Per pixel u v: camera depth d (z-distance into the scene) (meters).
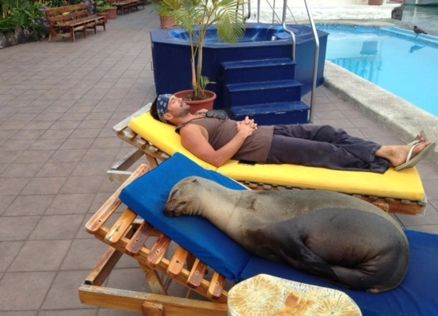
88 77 7.44
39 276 2.61
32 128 5.11
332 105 5.76
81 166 4.08
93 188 3.66
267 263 2.00
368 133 4.76
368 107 5.26
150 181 2.20
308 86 6.28
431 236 2.21
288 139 3.07
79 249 2.86
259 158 3.05
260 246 1.99
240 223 2.02
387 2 15.64
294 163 3.04
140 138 3.19
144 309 2.01
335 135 3.15
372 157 2.95
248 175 2.89
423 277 1.90
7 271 2.65
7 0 10.95
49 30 11.20
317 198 2.02
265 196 2.11
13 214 3.28
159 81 5.93
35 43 10.88
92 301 2.06
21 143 4.67
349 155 2.98
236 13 4.81
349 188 2.75
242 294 1.42
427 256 2.04
